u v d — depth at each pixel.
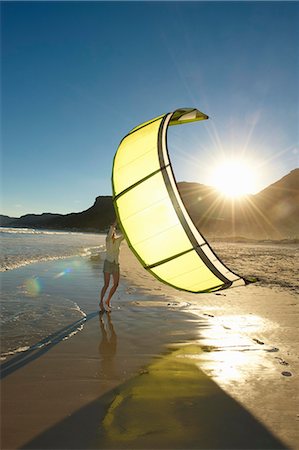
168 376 4.65
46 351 5.39
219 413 3.78
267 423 3.62
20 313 7.35
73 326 6.70
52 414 3.68
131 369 4.84
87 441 3.26
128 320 7.27
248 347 5.80
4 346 5.50
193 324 7.07
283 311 8.17
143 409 3.82
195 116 6.45
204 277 6.36
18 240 36.56
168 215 5.77
